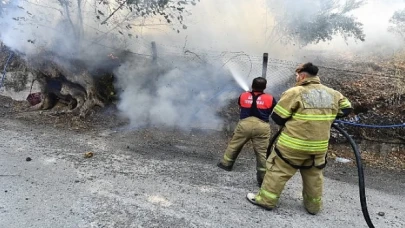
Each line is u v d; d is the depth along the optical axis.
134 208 3.50
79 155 4.73
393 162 5.18
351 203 3.92
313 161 3.42
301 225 3.39
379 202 3.99
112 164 4.50
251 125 4.12
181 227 3.24
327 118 3.29
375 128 5.44
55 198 3.61
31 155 4.63
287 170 3.50
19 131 5.55
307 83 3.39
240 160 4.95
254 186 4.14
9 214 3.29
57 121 6.11
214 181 4.21
